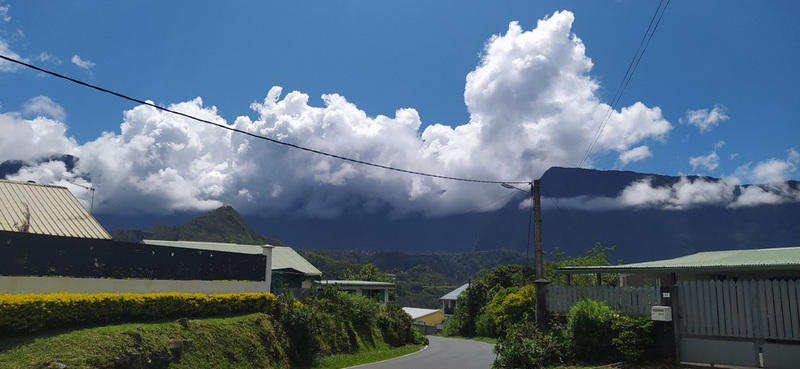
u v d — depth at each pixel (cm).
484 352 3047
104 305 1523
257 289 2386
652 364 1413
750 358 1339
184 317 1778
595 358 1498
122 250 1784
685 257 2603
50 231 1991
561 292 1681
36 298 1346
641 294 1523
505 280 6019
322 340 2509
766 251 2303
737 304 1380
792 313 1305
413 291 12862
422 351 3175
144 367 1434
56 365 1213
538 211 1967
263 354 1944
